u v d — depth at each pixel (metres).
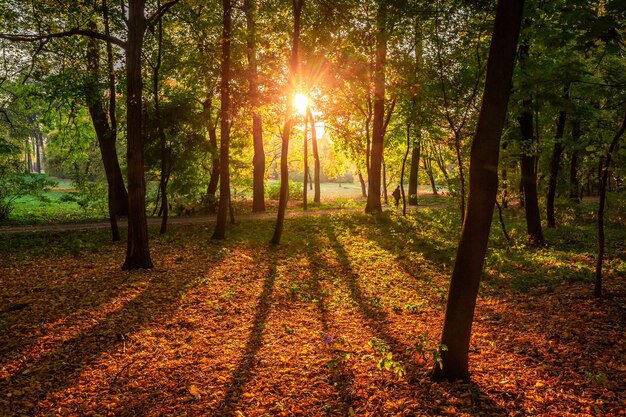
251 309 9.99
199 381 6.43
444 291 11.37
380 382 6.28
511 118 15.91
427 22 15.50
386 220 23.06
